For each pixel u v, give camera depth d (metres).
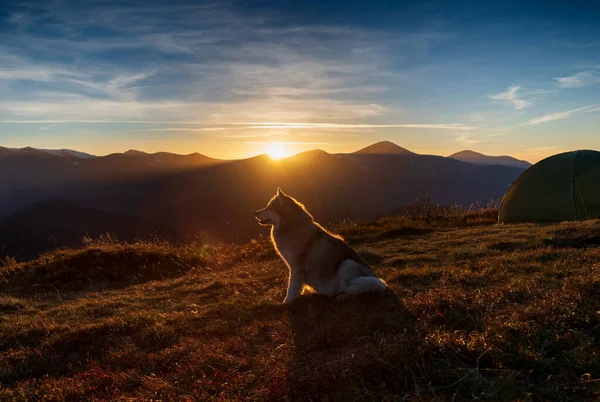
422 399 3.54
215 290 9.84
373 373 3.95
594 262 7.60
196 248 16.41
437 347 4.31
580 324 4.61
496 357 4.05
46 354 6.56
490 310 5.52
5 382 5.84
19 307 9.91
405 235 14.95
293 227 7.23
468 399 3.52
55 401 4.92
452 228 16.02
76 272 12.95
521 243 10.82
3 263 14.70
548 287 6.18
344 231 16.55
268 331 6.22
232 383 4.49
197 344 6.10
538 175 16.23
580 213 14.72
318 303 7.06
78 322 8.12
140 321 7.56
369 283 6.59
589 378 3.61
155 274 13.27
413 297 6.64
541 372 3.86
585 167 15.41
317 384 3.92
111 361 5.96
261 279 10.31
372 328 5.40
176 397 4.39
